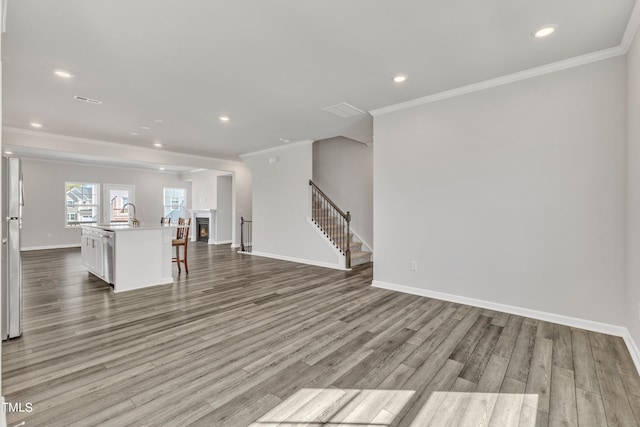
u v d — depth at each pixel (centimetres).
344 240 682
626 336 267
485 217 349
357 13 225
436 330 292
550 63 301
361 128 535
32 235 811
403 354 246
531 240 321
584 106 290
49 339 273
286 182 684
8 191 273
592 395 194
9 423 167
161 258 468
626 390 198
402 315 332
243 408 183
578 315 296
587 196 291
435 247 389
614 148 277
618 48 270
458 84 350
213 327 301
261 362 235
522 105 323
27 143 543
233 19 232
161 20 233
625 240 273
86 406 183
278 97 388
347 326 303
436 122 384
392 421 173
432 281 393
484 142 348
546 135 310
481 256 353
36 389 199
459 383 207
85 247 548
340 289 438
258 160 750
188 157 791
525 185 323
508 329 293
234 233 899
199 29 245
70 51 277
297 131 556
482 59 293
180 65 304
